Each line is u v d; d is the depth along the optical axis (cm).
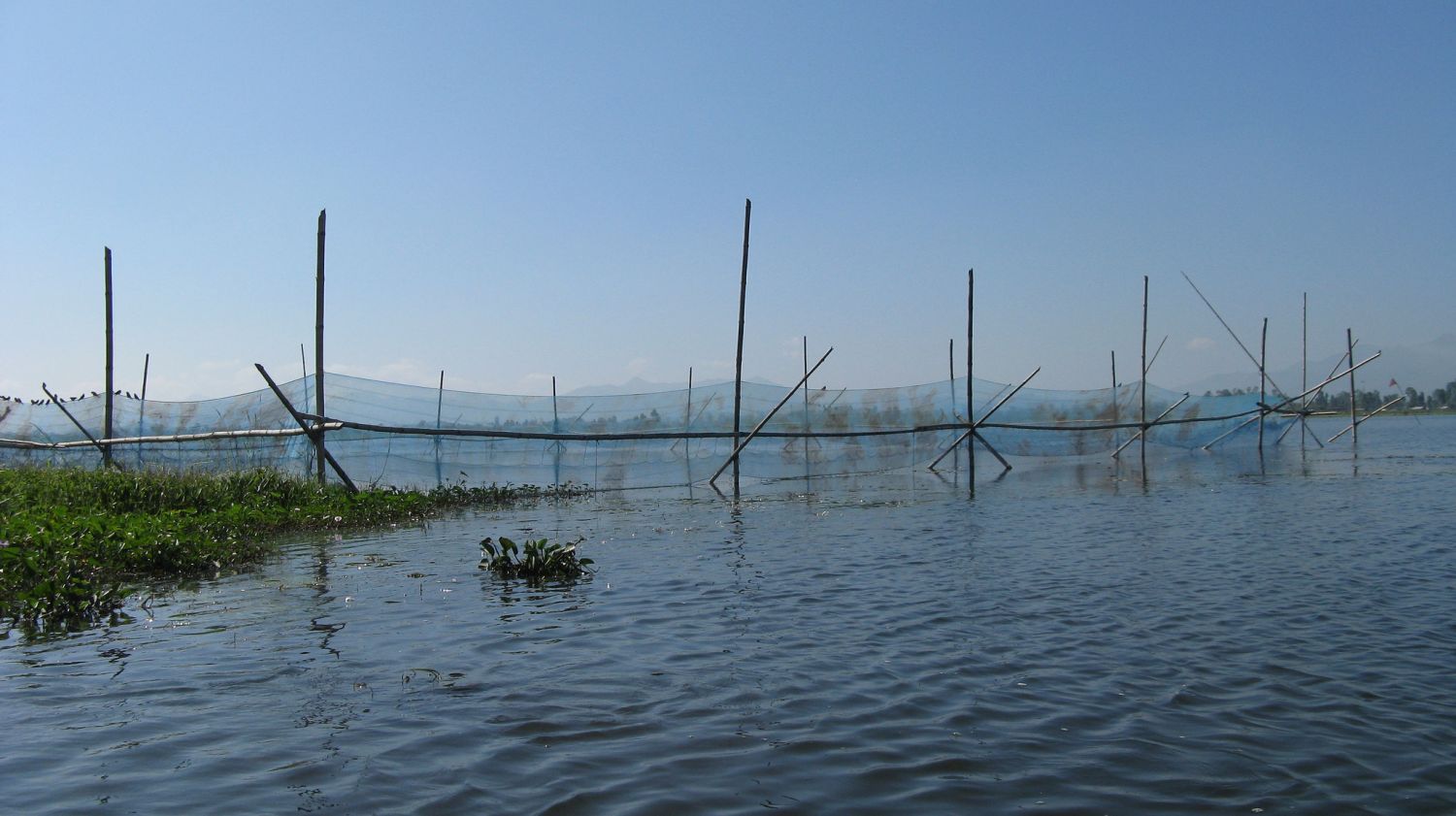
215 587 1079
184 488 1692
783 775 515
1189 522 1569
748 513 1805
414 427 2180
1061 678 685
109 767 534
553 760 538
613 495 2262
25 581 988
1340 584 1009
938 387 2773
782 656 750
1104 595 974
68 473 1817
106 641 820
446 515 1853
